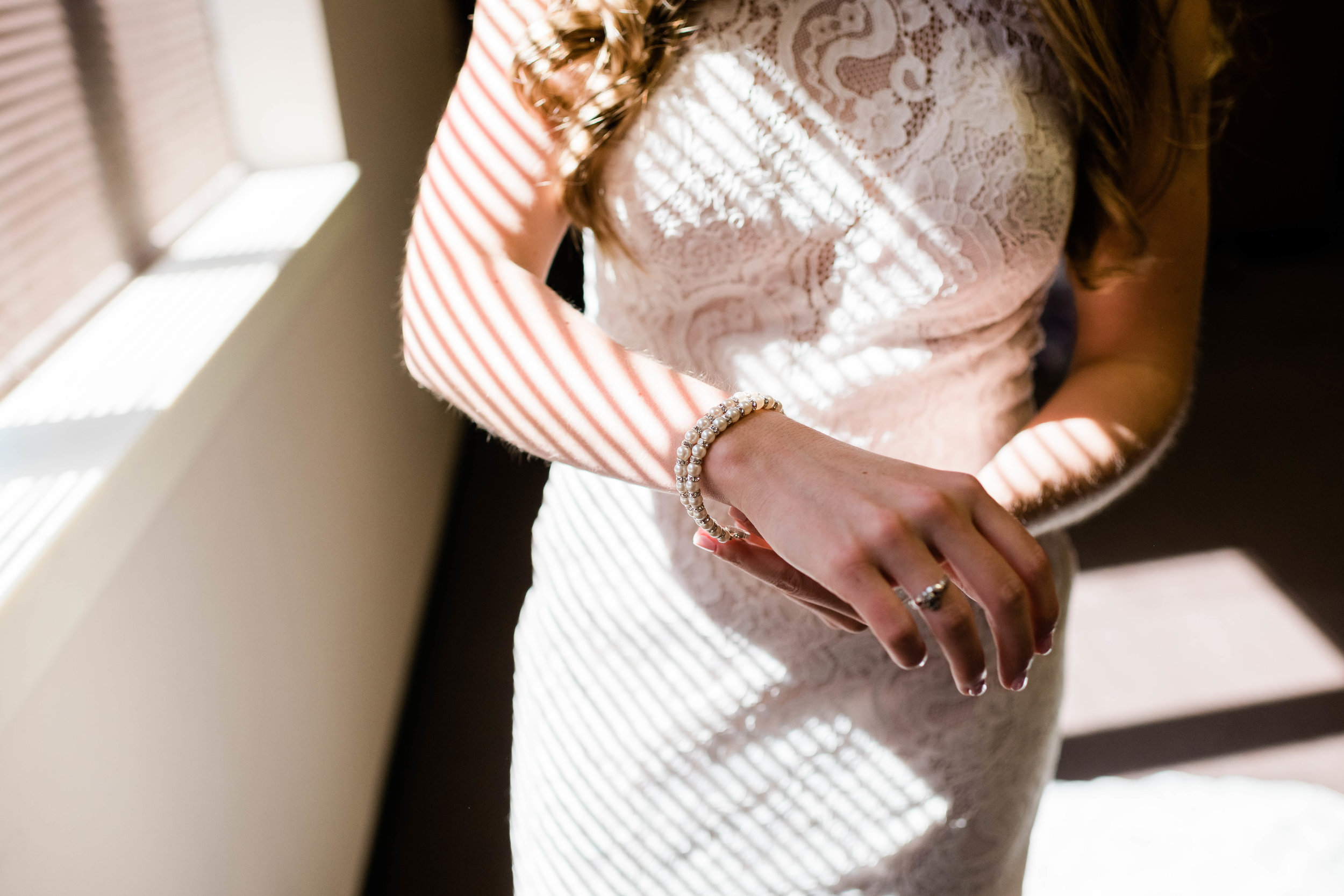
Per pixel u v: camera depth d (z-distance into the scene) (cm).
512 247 75
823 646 91
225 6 187
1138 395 80
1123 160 83
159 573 111
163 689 109
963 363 86
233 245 156
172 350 117
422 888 198
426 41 343
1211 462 320
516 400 67
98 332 122
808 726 93
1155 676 240
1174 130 83
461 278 71
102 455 91
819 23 77
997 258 81
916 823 94
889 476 54
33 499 84
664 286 83
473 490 341
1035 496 76
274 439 157
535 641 105
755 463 58
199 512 124
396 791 222
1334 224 452
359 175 201
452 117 75
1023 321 90
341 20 216
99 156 136
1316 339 387
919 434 87
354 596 202
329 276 194
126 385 107
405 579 252
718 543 63
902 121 78
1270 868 193
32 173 118
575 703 100
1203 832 201
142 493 96
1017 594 51
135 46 153
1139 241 84
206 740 121
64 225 125
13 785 79
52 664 86
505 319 69
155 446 98
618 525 94
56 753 86
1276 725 225
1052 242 84
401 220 274
